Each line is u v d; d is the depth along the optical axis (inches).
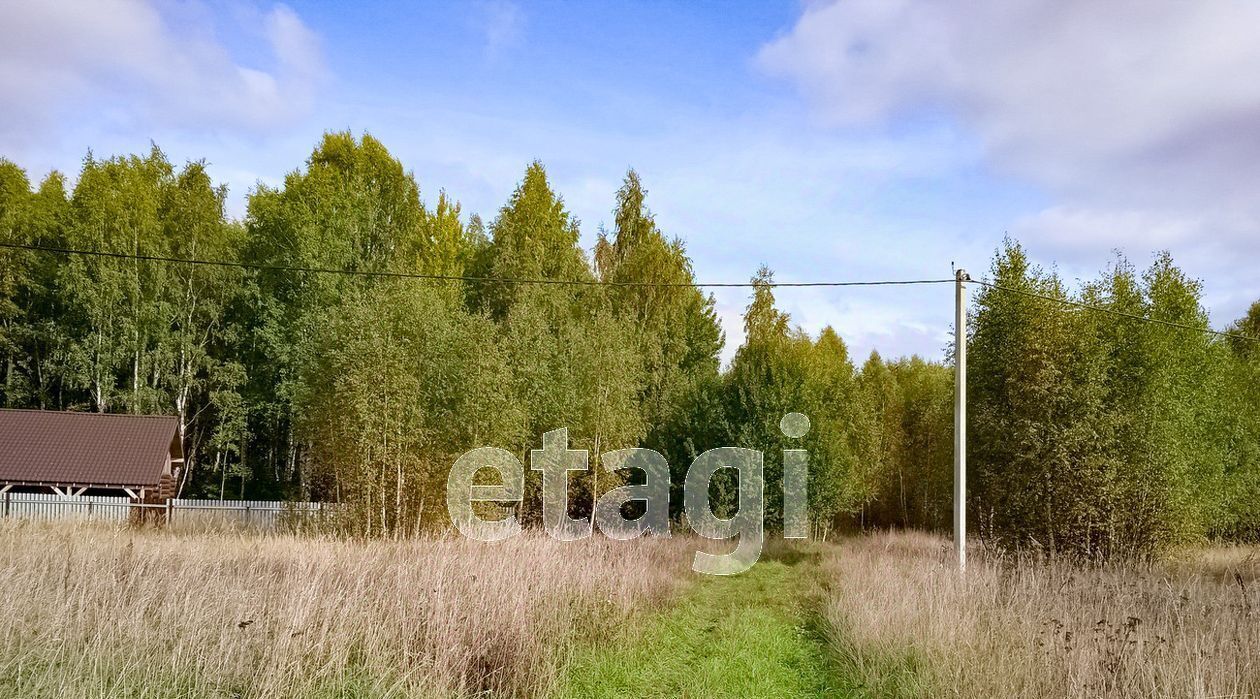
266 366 1395.2
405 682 290.0
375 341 765.9
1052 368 666.2
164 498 1036.5
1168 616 357.1
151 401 1268.5
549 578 443.8
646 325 1294.3
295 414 1255.5
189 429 1472.7
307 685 276.5
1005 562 586.2
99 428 1012.5
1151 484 669.9
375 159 1481.3
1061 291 687.7
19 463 935.7
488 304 1206.9
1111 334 700.7
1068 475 660.1
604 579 489.7
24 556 400.5
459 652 322.7
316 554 489.4
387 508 761.6
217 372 1339.8
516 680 307.6
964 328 569.0
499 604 370.6
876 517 1526.8
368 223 1408.7
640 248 1348.4
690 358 1469.0
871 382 1555.1
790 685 344.2
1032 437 666.2
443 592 369.4
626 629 410.9
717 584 671.1
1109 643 317.1
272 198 1446.9
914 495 1504.7
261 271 1378.0
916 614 386.6
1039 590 430.0
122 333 1296.8
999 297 714.2
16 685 254.7
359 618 334.6
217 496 1446.9
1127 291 716.7
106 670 268.5
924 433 1437.0
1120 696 275.7
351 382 751.1
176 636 303.4
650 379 1246.9
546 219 1320.1
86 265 1273.4
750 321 1301.7
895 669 344.2
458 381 796.6
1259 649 311.4
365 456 755.4
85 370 1244.5
